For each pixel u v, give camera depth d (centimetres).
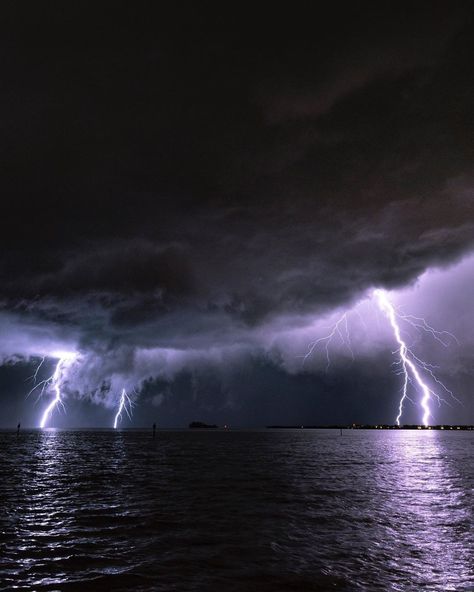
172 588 685
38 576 739
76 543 952
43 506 1405
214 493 1683
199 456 3781
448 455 3981
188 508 1370
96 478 2178
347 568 781
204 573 757
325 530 1075
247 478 2170
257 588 684
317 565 799
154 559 837
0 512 1305
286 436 10831
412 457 3706
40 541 966
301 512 1305
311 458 3559
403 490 1762
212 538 998
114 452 4312
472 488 1830
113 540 980
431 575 743
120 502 1482
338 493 1681
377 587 687
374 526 1120
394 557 848
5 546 921
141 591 672
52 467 2762
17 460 3312
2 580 717
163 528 1096
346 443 6669
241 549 909
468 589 679
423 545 935
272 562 819
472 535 1024
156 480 2089
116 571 768
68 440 7306
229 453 4212
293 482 2008
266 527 1108
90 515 1260
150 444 6100
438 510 1344
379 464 2998
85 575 746
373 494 1656
